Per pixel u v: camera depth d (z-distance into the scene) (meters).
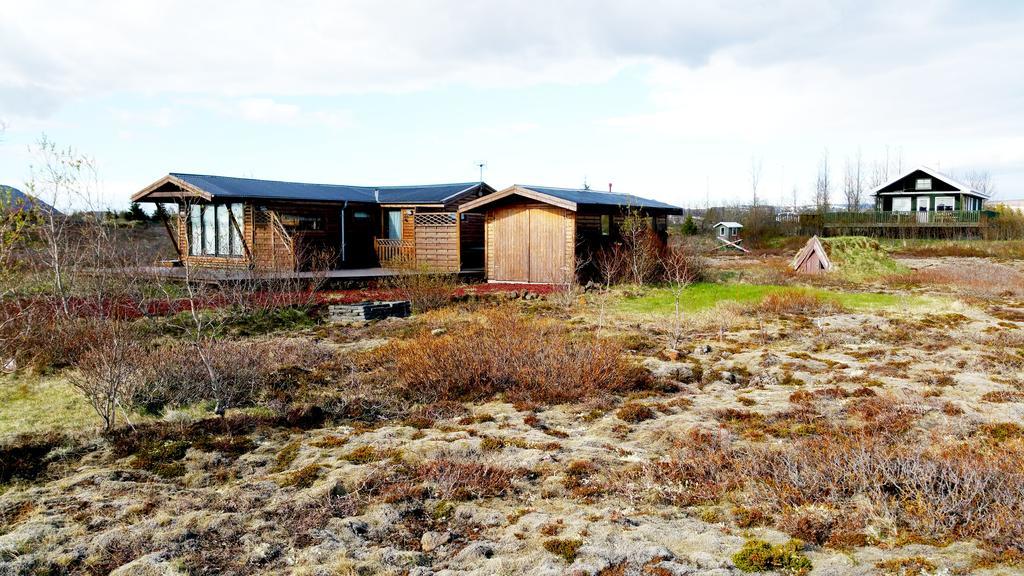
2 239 9.76
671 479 5.43
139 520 4.71
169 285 14.79
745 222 46.16
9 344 9.14
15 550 4.24
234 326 11.89
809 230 43.53
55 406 7.36
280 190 20.59
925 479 4.74
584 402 7.86
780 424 6.84
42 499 5.09
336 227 21.66
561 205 17.89
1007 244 35.69
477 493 5.22
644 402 7.89
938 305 15.55
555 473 5.62
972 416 6.84
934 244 38.44
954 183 43.44
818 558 3.99
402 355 9.45
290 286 15.06
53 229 10.97
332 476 5.47
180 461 6.01
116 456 6.13
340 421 7.27
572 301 15.79
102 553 4.22
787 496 4.92
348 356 9.90
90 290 11.80
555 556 4.11
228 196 18.09
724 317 13.54
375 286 17.61
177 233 21.14
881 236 42.41
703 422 6.95
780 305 14.78
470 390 8.34
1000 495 4.54
